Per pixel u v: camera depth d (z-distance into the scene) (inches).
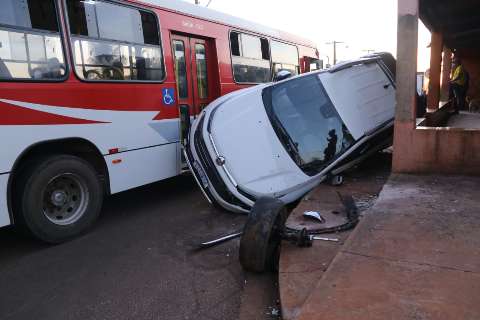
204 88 303.6
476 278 121.0
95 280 164.1
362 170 277.4
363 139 243.3
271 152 221.6
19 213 192.4
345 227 177.5
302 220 190.7
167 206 259.3
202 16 297.0
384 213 175.8
